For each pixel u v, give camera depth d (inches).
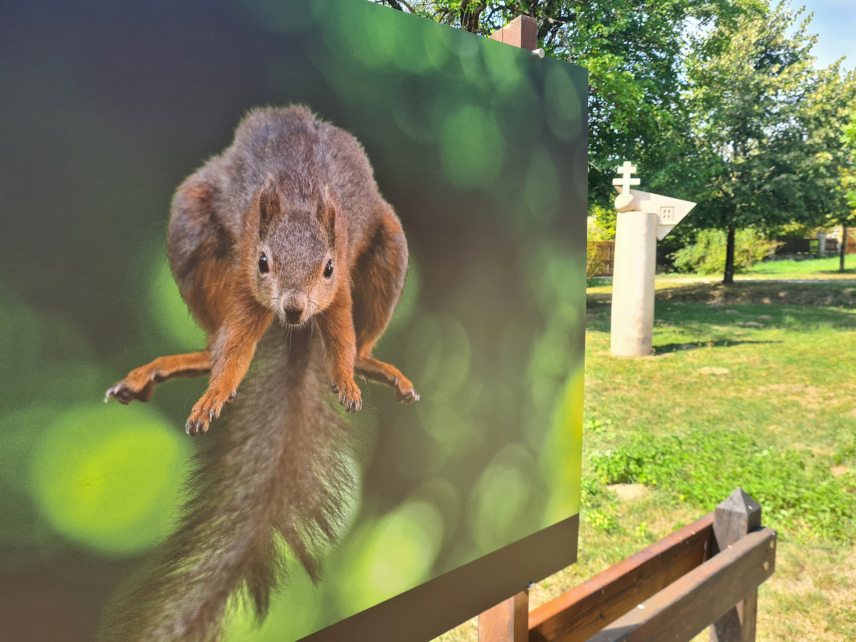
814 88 598.9
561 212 62.2
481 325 55.9
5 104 31.5
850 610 105.9
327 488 46.0
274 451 42.8
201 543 39.5
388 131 47.8
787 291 562.9
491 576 58.2
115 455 36.0
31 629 33.4
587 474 155.8
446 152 51.8
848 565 118.6
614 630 50.9
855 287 567.8
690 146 557.3
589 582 62.9
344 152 45.2
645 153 467.5
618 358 303.6
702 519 74.9
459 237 53.5
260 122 40.5
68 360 34.1
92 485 35.1
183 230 37.8
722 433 188.4
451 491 54.3
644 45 443.8
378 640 49.7
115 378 35.7
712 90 550.6
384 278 48.7
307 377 44.6
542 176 60.1
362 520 48.3
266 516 42.6
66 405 34.1
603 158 430.6
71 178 33.6
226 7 38.7
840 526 131.4
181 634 38.7
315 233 43.8
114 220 35.1
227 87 39.0
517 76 57.1
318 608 45.8
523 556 61.2
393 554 50.4
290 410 43.7
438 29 50.5
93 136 34.2
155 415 37.4
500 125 55.9
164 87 36.5
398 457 50.4
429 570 52.9
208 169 38.6
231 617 41.0
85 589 35.1
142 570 37.2
